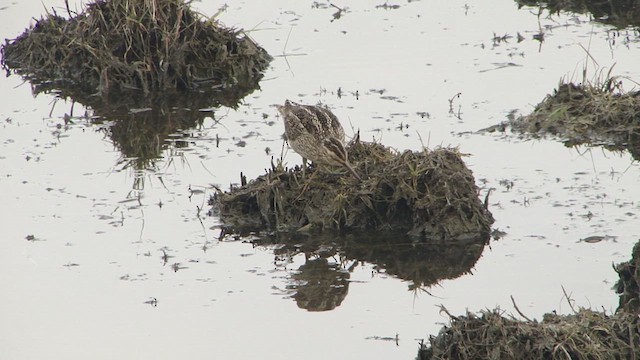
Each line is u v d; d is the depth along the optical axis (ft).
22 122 133.90
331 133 108.17
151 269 97.19
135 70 143.95
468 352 79.05
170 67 144.56
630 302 87.56
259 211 107.55
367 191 105.60
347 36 155.74
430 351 80.89
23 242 102.53
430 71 142.51
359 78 141.49
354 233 104.99
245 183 110.63
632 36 150.00
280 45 153.28
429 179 105.91
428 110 130.82
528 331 78.89
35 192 113.80
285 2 169.99
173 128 131.34
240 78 145.89
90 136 129.39
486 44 150.71
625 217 102.99
